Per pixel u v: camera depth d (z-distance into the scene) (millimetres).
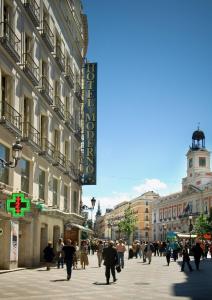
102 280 19641
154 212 122500
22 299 12828
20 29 25016
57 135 33531
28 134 25875
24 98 26406
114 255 18391
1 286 16016
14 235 23312
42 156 28375
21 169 25109
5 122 21250
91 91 41688
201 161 100438
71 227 36500
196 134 103188
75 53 40031
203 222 71875
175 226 105188
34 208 26609
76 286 16750
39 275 21141
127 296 14016
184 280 20438
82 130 41875
